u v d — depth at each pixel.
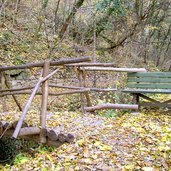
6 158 5.81
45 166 4.21
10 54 11.66
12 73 10.51
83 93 7.02
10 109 8.00
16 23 13.67
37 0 14.35
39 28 13.12
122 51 16.14
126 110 7.36
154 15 17.02
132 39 16.56
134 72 7.73
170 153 4.37
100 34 16.05
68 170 3.96
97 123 5.85
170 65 18.17
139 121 6.20
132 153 4.37
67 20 14.59
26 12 14.28
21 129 4.71
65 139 4.76
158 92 7.16
